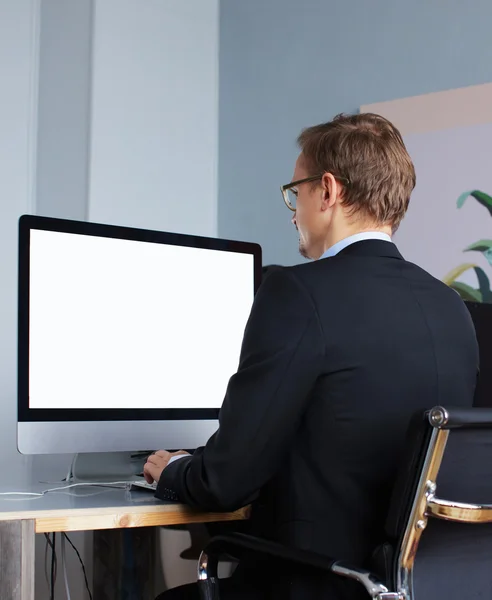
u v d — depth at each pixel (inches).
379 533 45.5
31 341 63.4
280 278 48.8
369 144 52.5
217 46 122.7
